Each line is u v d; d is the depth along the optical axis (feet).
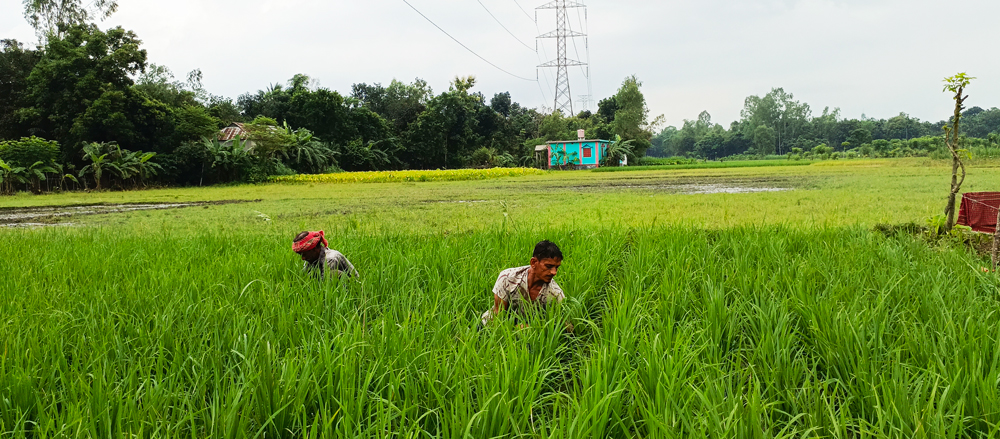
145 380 9.17
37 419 8.88
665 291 14.56
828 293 14.15
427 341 11.53
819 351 11.16
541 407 9.55
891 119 392.88
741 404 8.28
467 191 83.30
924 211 35.24
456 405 8.52
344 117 180.24
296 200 71.56
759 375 10.49
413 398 9.32
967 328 11.00
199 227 39.99
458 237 24.59
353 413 8.76
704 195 55.47
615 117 236.84
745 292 14.34
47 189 105.19
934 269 16.06
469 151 220.23
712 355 10.77
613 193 67.92
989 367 9.72
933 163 113.19
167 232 32.58
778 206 41.75
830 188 59.57
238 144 128.98
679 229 25.20
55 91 115.65
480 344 11.60
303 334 11.47
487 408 8.21
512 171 148.97
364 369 10.33
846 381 9.95
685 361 10.25
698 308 13.83
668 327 11.49
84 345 11.17
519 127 253.85
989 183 59.21
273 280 17.35
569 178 124.67
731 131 453.99
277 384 9.02
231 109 178.70
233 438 8.10
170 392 9.07
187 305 13.91
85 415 8.19
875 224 29.81
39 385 9.82
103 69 115.24
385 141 194.70
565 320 12.67
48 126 119.65
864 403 9.10
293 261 18.99
